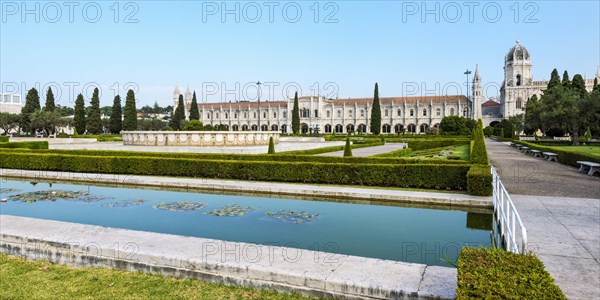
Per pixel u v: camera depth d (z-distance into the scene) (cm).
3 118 9375
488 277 488
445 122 9706
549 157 3466
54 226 1002
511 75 12662
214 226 1263
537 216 1301
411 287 645
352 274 700
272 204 1614
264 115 14312
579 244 998
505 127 9831
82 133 9281
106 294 687
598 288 731
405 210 1516
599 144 5703
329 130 13812
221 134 4109
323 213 1456
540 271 505
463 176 1886
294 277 695
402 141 7662
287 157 2438
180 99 11275
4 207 1536
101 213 1439
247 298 677
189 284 737
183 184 1980
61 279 759
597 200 1568
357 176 2045
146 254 794
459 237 1152
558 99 5678
